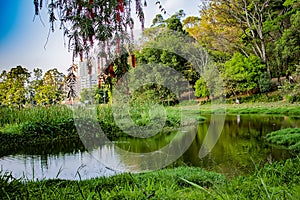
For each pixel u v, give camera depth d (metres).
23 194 1.97
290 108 11.38
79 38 1.26
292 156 4.68
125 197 1.88
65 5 1.23
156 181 2.85
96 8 1.23
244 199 1.70
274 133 6.55
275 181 2.19
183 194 2.03
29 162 4.58
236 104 13.98
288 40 13.15
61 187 2.55
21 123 7.16
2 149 5.79
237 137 6.51
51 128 6.71
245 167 4.07
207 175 3.09
